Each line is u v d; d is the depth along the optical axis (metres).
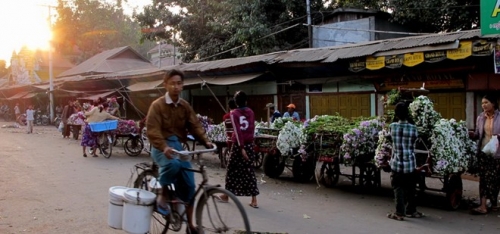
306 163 9.21
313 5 20.62
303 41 20.09
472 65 9.75
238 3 20.20
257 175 10.03
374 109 12.45
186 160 4.43
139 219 4.60
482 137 6.67
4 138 20.44
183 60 23.89
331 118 9.05
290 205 7.13
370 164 7.88
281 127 9.55
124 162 12.20
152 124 4.46
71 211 6.61
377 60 10.53
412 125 6.17
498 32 8.28
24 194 7.81
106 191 8.09
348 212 6.67
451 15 15.52
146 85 19.75
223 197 4.27
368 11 17.73
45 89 32.12
